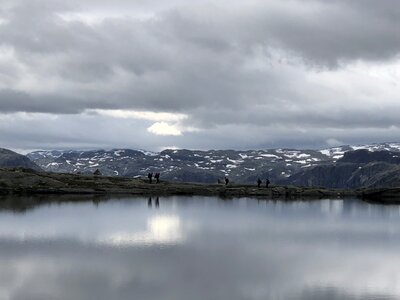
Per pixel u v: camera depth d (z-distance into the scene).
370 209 183.88
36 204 169.38
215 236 103.12
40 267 69.31
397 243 95.81
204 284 61.38
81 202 183.38
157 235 102.44
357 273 68.12
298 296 56.41
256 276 65.88
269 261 76.31
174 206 179.25
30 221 121.62
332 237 104.25
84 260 74.50
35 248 84.12
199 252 83.31
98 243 90.31
